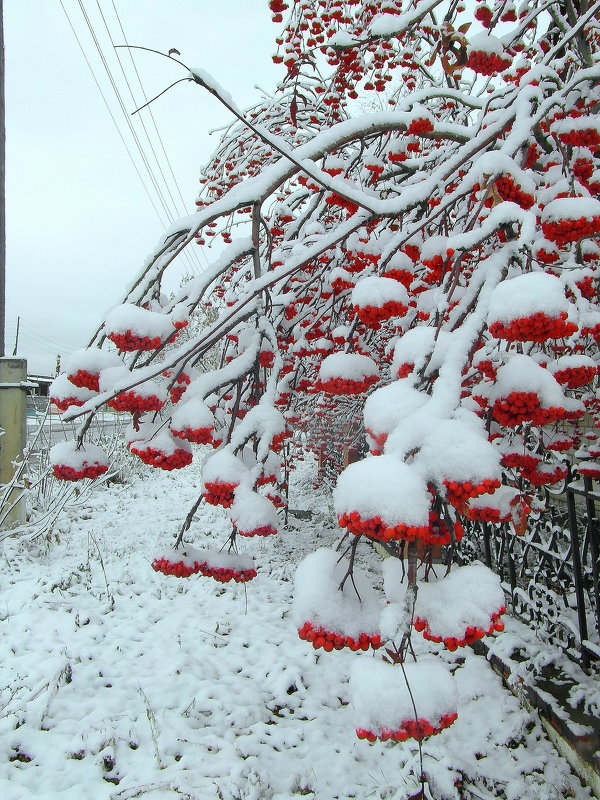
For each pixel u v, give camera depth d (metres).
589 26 3.47
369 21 3.56
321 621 1.36
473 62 2.47
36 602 4.81
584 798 2.58
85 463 2.22
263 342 2.63
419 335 1.68
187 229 2.50
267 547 6.65
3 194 5.16
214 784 2.68
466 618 1.21
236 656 4.06
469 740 2.98
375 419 1.44
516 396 1.57
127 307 2.07
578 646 3.28
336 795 2.73
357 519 1.16
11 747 2.97
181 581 5.46
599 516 4.66
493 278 1.71
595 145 2.63
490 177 1.90
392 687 1.16
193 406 2.19
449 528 1.34
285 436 2.35
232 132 4.89
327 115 4.03
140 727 3.15
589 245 2.74
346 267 3.22
